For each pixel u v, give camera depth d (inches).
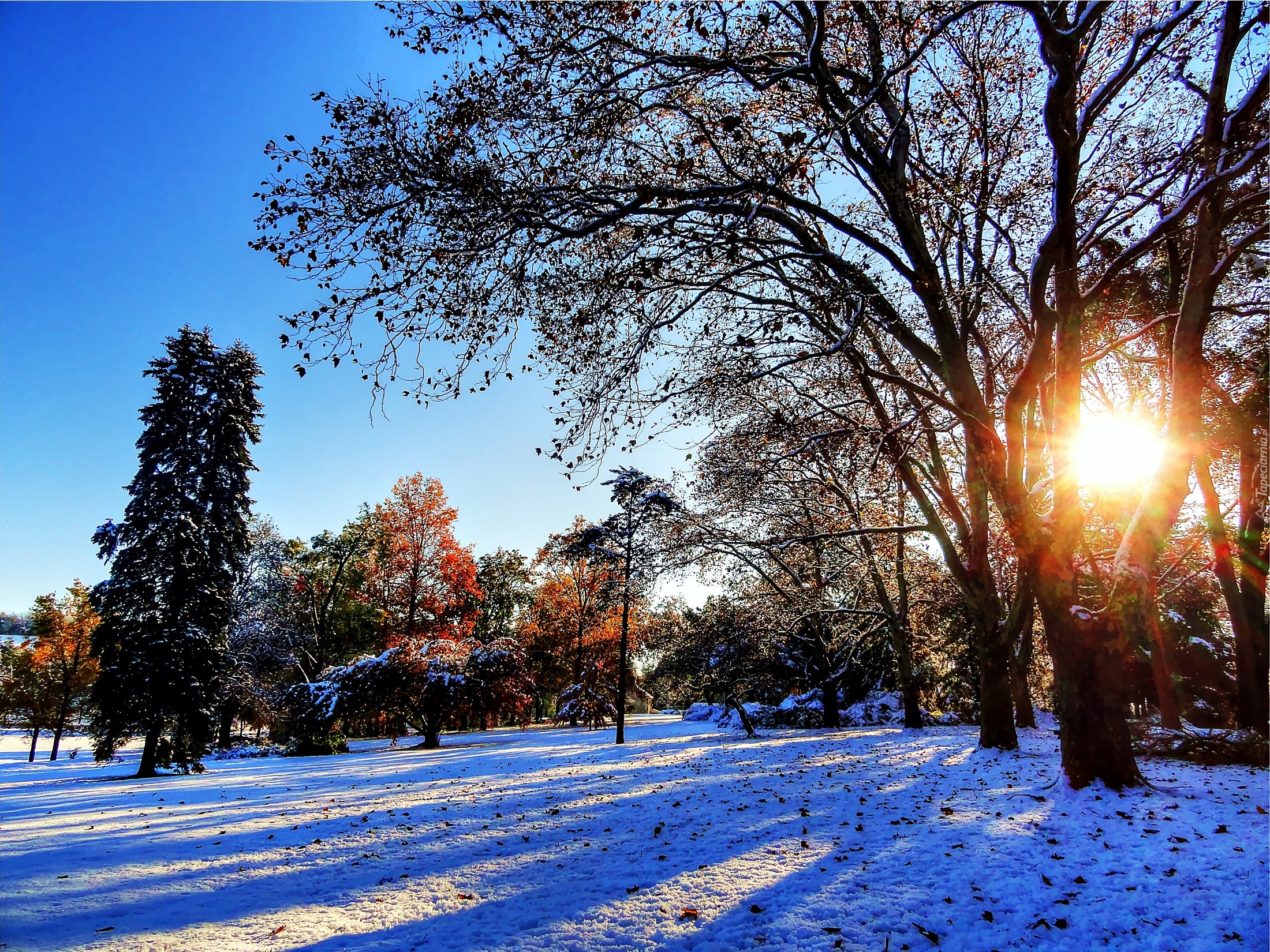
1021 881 222.8
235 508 1111.0
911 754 575.5
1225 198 358.0
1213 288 352.2
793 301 431.5
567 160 351.3
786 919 203.3
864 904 211.2
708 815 373.4
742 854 280.8
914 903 210.1
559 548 1785.2
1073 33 305.3
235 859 334.6
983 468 398.3
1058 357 383.6
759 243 400.8
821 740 781.3
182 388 1075.9
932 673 1101.1
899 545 860.0
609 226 395.9
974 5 285.9
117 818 492.7
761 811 370.9
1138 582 346.3
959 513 580.7
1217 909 187.8
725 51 313.7
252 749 1400.1
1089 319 593.0
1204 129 362.9
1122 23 410.9
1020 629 565.9
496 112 325.7
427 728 1363.2
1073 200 362.0
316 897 262.4
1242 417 564.1
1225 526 687.7
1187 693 924.6
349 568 1921.8
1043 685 1086.4
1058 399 382.3
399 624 1552.7
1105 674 352.8
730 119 319.6
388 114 321.7
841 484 768.9
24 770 1095.0
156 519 1023.0
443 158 321.1
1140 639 348.8
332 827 409.1
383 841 361.4
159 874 306.8
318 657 1683.1
